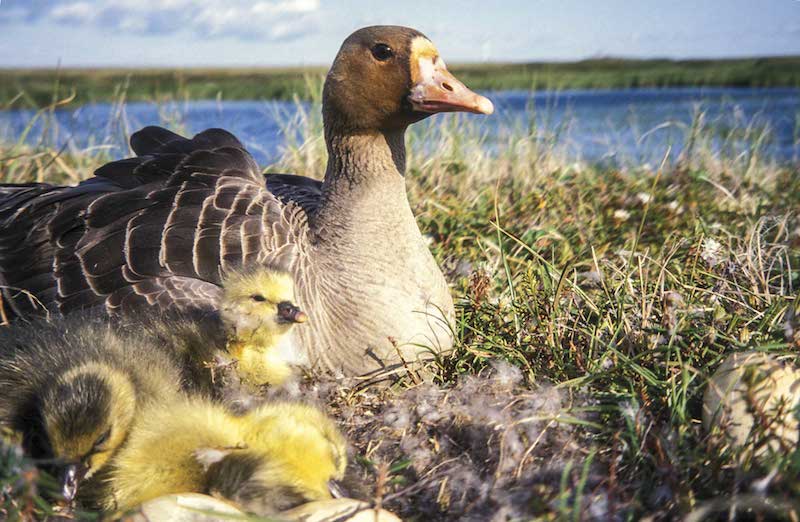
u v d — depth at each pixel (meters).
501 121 1.17
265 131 1.28
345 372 0.56
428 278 0.59
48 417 0.43
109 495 0.44
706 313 0.57
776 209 0.85
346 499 0.41
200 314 0.54
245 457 0.43
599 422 0.49
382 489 0.42
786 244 0.70
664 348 0.53
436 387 0.54
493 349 0.58
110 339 0.49
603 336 0.57
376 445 0.50
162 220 0.56
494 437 0.48
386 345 0.56
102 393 0.44
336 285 0.57
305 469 0.44
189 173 0.61
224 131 0.66
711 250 0.64
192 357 0.52
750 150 1.08
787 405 0.44
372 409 0.54
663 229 0.81
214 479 0.43
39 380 0.47
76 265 0.56
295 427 0.45
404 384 0.56
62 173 0.97
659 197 0.90
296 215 0.61
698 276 0.63
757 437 0.44
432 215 0.82
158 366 0.49
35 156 0.91
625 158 1.11
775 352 0.51
